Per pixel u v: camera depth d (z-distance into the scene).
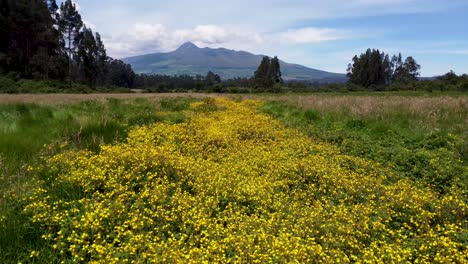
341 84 87.44
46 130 10.19
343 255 4.64
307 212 5.70
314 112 16.45
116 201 5.39
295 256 4.43
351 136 11.77
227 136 11.08
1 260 4.18
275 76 99.25
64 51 83.50
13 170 6.78
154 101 22.70
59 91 56.41
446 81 70.19
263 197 6.39
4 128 9.95
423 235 5.16
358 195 6.68
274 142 10.88
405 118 14.08
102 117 12.09
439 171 7.93
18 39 67.94
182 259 4.21
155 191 5.96
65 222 4.86
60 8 82.19
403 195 6.32
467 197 6.85
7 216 4.92
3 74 58.66
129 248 4.34
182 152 9.46
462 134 11.11
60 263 4.31
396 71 123.25
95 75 91.56
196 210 5.57
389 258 4.53
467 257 4.60
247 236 4.86
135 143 9.61
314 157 8.82
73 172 6.45
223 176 7.20
